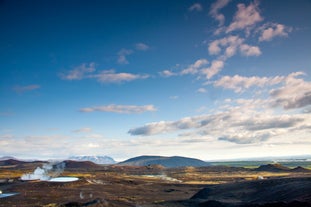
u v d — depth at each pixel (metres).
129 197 127.06
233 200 102.31
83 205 101.31
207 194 118.94
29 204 109.88
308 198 77.69
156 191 156.62
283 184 102.81
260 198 95.69
